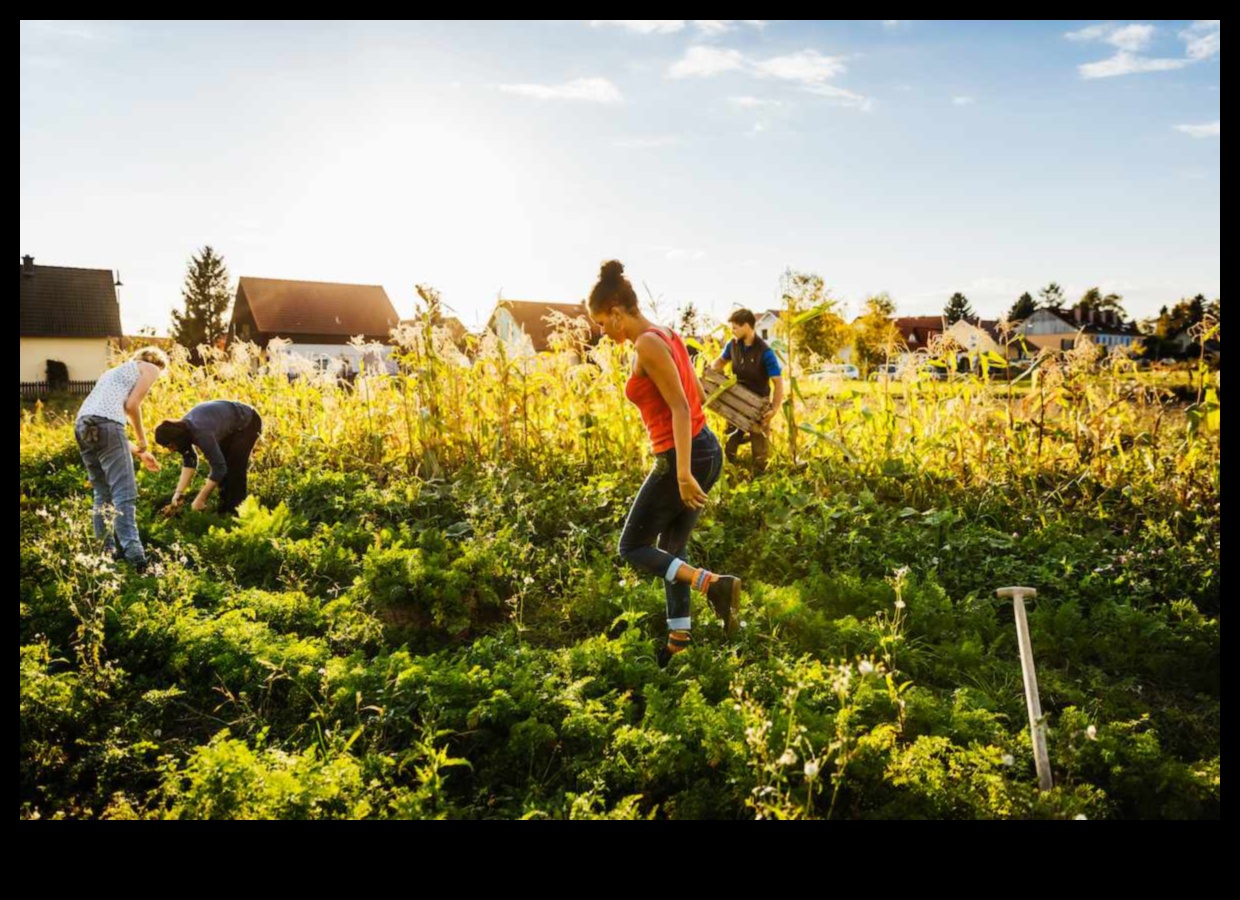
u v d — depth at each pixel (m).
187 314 59.47
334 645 4.84
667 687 4.01
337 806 3.13
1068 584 5.54
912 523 6.65
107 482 6.30
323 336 49.69
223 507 7.55
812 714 3.44
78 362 48.66
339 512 7.64
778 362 7.64
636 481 7.71
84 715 3.85
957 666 4.43
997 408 8.07
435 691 3.88
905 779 3.12
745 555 6.09
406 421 9.33
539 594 5.61
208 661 4.31
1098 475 7.70
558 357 9.13
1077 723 3.49
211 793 3.07
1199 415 7.39
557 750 3.59
